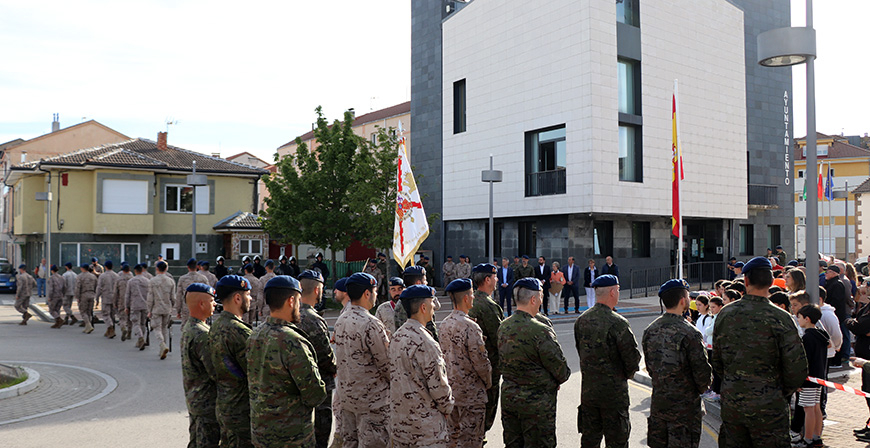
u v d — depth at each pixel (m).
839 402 8.95
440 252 32.50
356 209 23.89
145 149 36.38
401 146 9.34
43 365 12.37
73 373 11.61
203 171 34.06
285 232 25.67
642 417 8.57
